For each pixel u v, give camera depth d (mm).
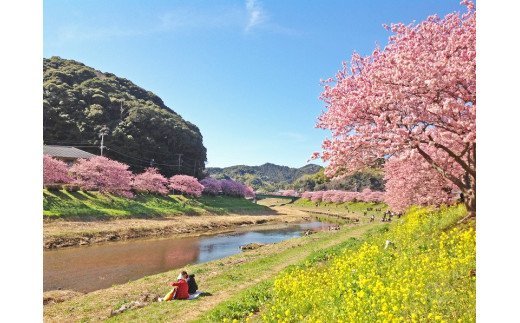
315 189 145375
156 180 74750
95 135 88312
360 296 7934
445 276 8688
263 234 50656
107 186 59062
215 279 18141
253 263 22516
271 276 17500
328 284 11008
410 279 9195
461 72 9648
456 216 15062
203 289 16031
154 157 96812
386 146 11391
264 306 11336
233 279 17719
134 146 91375
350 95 12883
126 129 94125
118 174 61375
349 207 105812
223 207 84062
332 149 12344
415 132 11086
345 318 7672
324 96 14750
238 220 68750
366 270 11102
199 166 110875
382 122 11258
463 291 7477
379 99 11266
